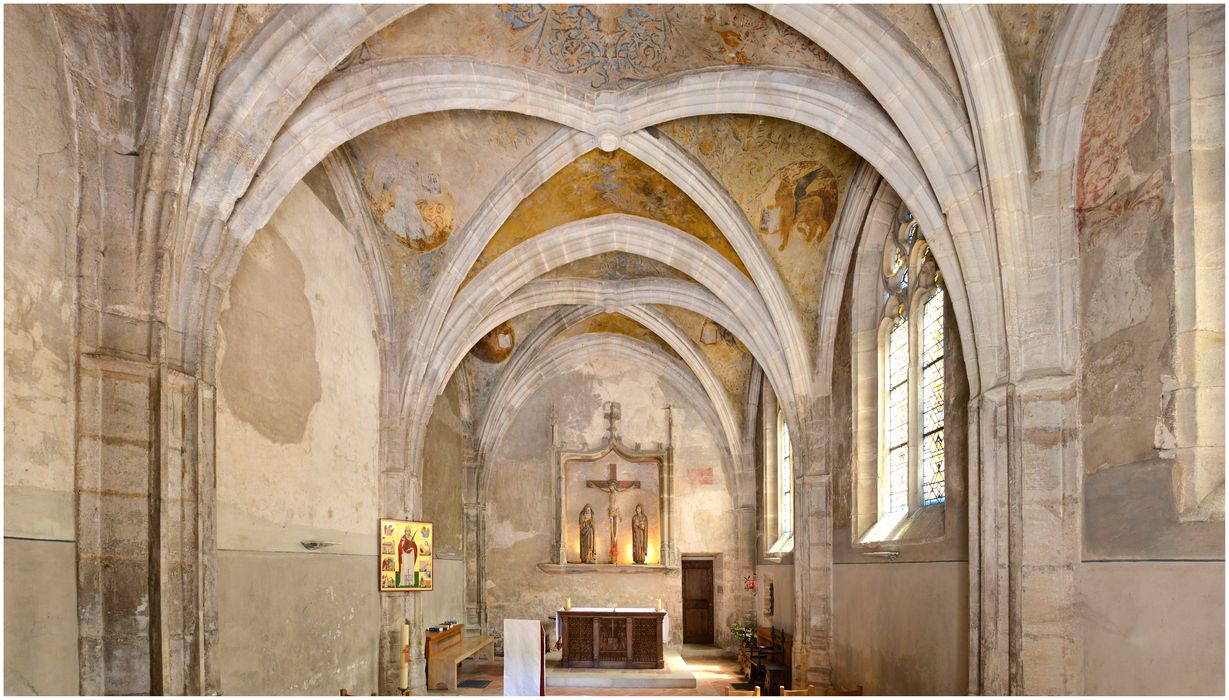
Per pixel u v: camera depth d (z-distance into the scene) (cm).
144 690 629
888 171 905
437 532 1755
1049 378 693
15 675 533
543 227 1392
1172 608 550
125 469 639
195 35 673
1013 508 709
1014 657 695
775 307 1355
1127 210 627
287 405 951
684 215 1377
